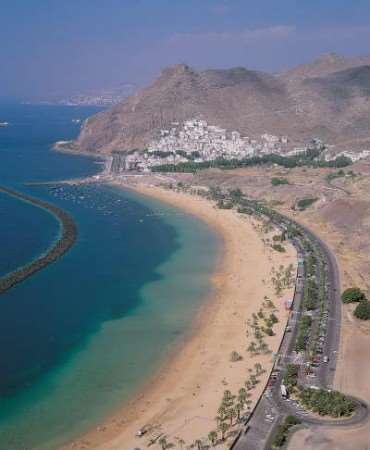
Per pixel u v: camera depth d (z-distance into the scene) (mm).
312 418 161875
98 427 163250
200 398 175000
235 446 149750
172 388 182875
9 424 165000
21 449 154000
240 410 165250
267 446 149500
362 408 166625
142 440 155625
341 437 153000
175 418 165250
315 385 178500
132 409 171875
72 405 174500
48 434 160375
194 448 149750
